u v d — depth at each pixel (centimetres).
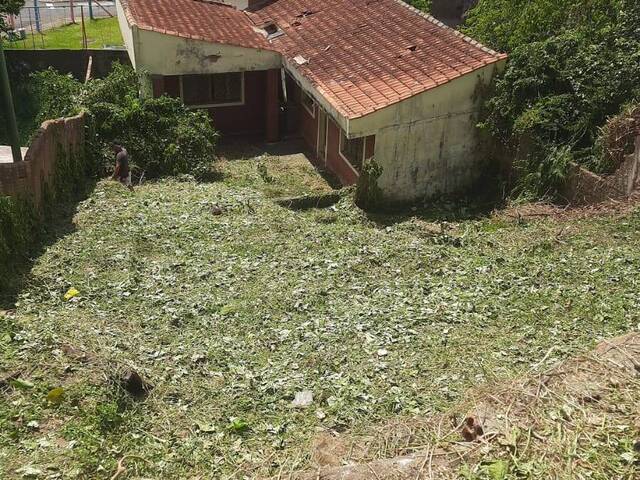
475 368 785
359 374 788
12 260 1034
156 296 988
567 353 783
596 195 1332
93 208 1329
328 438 657
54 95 1858
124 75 1814
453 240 1201
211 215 1325
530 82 1480
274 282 1037
